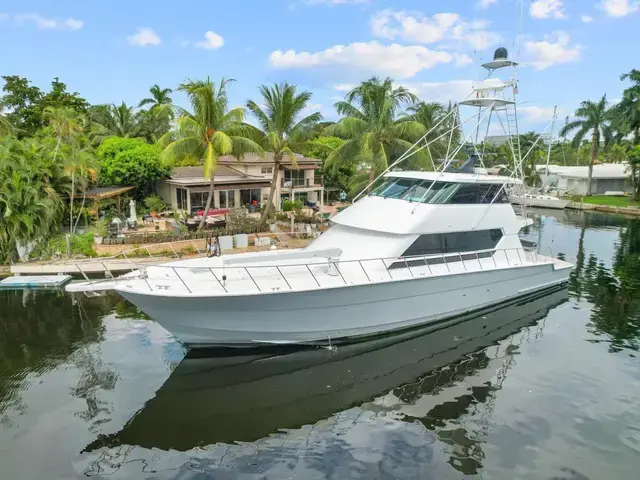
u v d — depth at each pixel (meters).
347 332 11.95
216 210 27.31
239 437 8.37
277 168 25.23
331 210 33.62
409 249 12.58
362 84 24.62
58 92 37.94
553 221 35.72
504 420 8.90
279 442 8.24
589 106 48.03
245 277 11.55
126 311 14.32
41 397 9.48
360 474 7.40
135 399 9.52
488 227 14.20
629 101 42.81
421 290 12.48
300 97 24.41
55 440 8.14
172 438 8.29
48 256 19.48
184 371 10.70
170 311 10.48
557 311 14.78
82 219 24.19
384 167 23.38
